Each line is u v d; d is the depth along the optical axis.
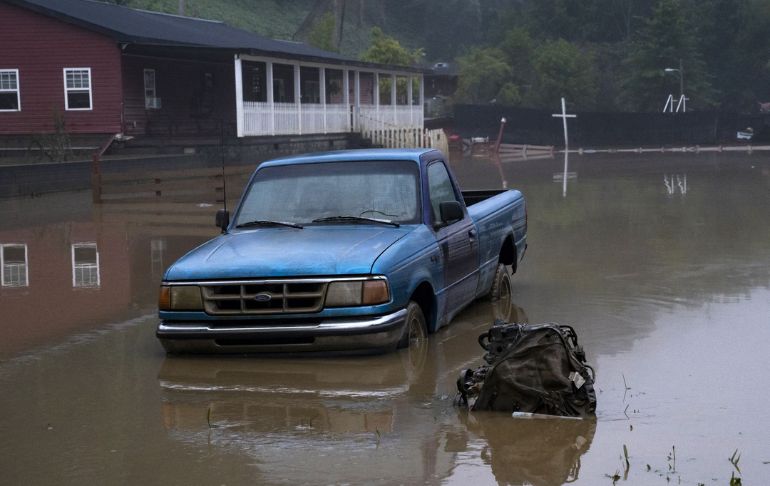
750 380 7.02
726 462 5.34
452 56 118.56
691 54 97.19
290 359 7.86
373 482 5.12
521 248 11.24
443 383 7.12
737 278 11.50
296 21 108.88
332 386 7.07
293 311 7.52
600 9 127.62
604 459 5.42
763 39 115.19
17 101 37.53
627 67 103.69
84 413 6.53
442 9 123.38
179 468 5.39
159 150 36.38
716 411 6.28
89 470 5.39
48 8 36.56
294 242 8.06
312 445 5.75
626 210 20.12
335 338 7.54
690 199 22.58
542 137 55.81
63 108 37.16
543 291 10.94
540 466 5.32
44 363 7.99
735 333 8.58
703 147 56.72
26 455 5.67
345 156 9.08
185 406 6.65
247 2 107.38
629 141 56.88
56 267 13.40
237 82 36.00
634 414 6.25
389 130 47.25
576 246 14.65
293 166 9.09
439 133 47.66
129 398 6.88
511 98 81.44
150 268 13.23
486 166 39.41
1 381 7.43
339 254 7.69
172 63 40.91
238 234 8.59
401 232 8.27
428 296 8.41
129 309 10.33
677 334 8.57
